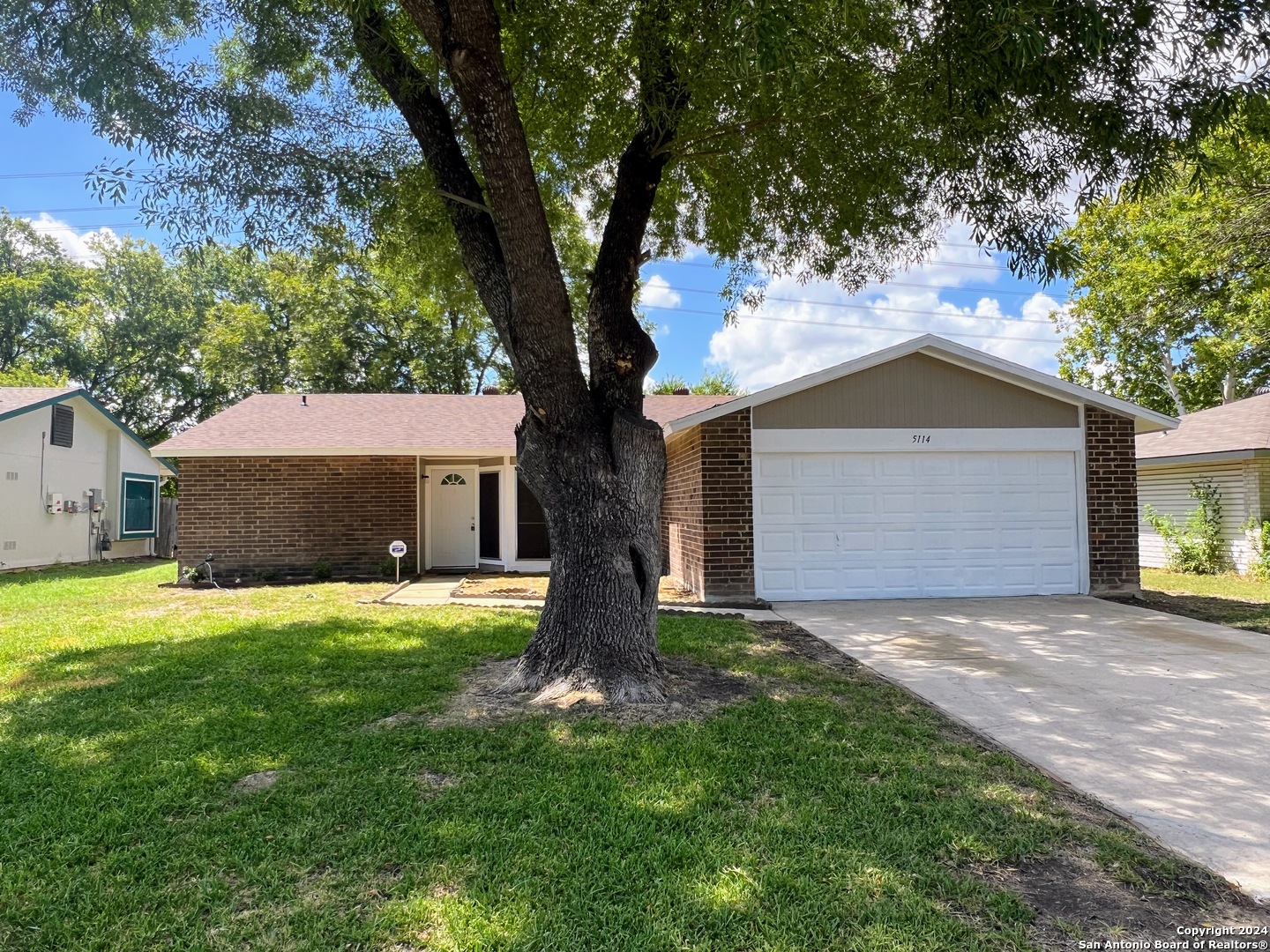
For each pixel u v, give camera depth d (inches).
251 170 220.1
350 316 1074.7
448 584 479.5
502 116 177.3
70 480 658.2
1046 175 230.2
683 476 467.8
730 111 247.4
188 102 212.1
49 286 1136.2
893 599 405.1
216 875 112.1
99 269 1167.0
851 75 234.5
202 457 510.9
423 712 191.2
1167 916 102.2
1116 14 170.2
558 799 137.8
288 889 108.1
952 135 230.4
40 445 614.9
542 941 95.6
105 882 110.5
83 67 202.1
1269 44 171.5
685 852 118.1
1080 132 214.5
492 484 570.6
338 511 522.9
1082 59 185.9
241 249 237.3
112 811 133.5
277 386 1132.5
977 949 94.0
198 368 1224.8
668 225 334.3
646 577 211.2
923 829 126.5
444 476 581.3
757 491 402.6
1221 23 170.4
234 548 511.5
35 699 203.6
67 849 120.1
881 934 96.8
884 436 407.2
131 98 203.5
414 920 100.0
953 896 106.7
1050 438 414.3
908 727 181.2
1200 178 205.0
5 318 1089.4
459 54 171.2
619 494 209.8
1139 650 275.1
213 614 354.3
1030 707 201.8
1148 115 198.4
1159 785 148.4
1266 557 497.7
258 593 435.5
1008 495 414.0
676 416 585.6
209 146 214.7
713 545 394.9
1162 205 596.1
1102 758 163.6
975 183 243.8
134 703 199.2
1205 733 180.9
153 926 99.1
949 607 373.7
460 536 580.1
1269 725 186.2
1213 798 142.6
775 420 403.9
